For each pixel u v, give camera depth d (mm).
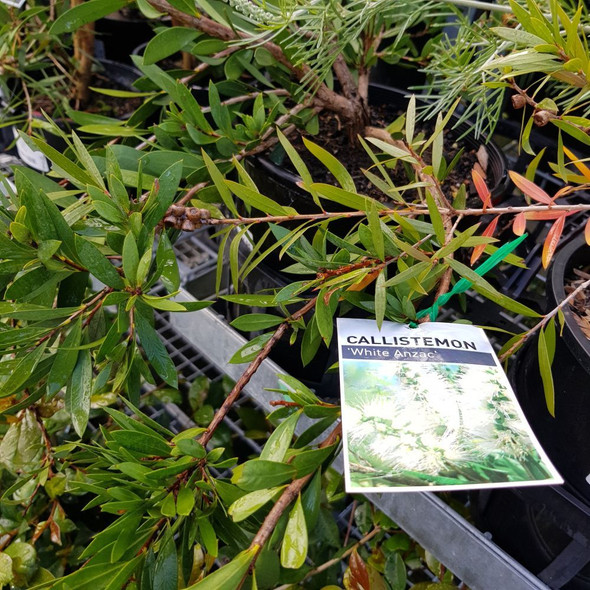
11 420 702
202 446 406
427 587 699
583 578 657
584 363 509
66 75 1166
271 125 658
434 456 406
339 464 599
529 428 433
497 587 523
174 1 583
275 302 462
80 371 452
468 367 471
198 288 976
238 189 458
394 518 593
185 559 449
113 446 405
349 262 469
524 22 449
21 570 722
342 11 613
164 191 451
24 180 408
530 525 652
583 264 664
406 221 453
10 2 899
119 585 381
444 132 834
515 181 467
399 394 444
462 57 644
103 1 566
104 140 742
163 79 603
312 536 753
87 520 863
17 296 422
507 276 748
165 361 474
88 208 463
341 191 454
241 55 684
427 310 512
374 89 897
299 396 446
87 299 494
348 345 477
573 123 477
